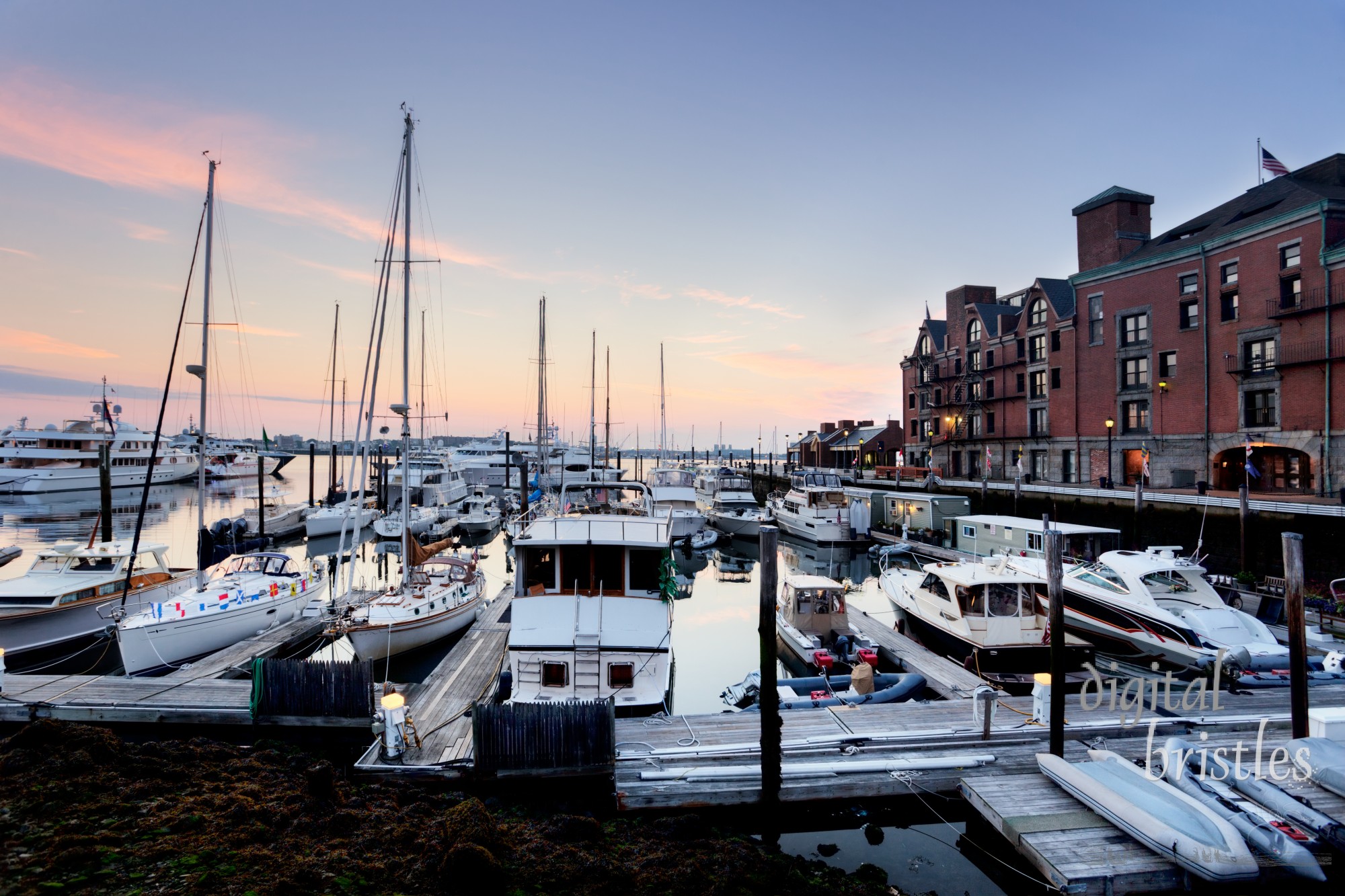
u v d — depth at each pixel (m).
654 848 8.46
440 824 8.16
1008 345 51.53
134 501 61.94
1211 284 36.00
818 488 41.94
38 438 65.62
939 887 8.79
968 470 56.44
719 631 22.67
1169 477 37.91
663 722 11.91
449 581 20.30
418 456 75.00
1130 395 40.41
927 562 32.31
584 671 12.47
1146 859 7.99
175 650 15.83
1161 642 15.39
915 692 14.26
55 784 8.09
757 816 9.88
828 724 11.84
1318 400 30.80
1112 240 45.69
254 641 16.89
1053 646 10.52
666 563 13.79
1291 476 32.53
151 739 12.20
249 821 7.77
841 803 9.98
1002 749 10.88
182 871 6.66
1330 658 14.18
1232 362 34.78
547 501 40.22
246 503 58.69
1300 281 31.89
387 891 6.75
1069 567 18.94
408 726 11.08
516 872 7.38
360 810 8.47
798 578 19.09
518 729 9.90
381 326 20.59
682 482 52.56
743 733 11.47
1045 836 8.44
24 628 16.70
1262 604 18.47
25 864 6.55
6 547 33.84
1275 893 7.69
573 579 13.89
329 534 41.50
